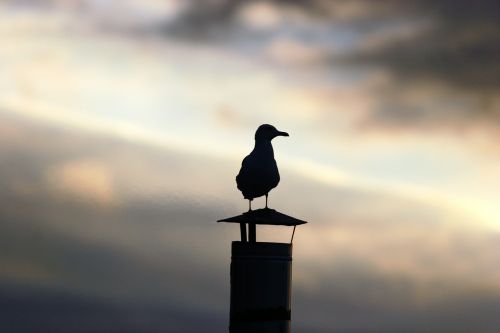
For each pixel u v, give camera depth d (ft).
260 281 36.81
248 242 37.01
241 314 37.01
